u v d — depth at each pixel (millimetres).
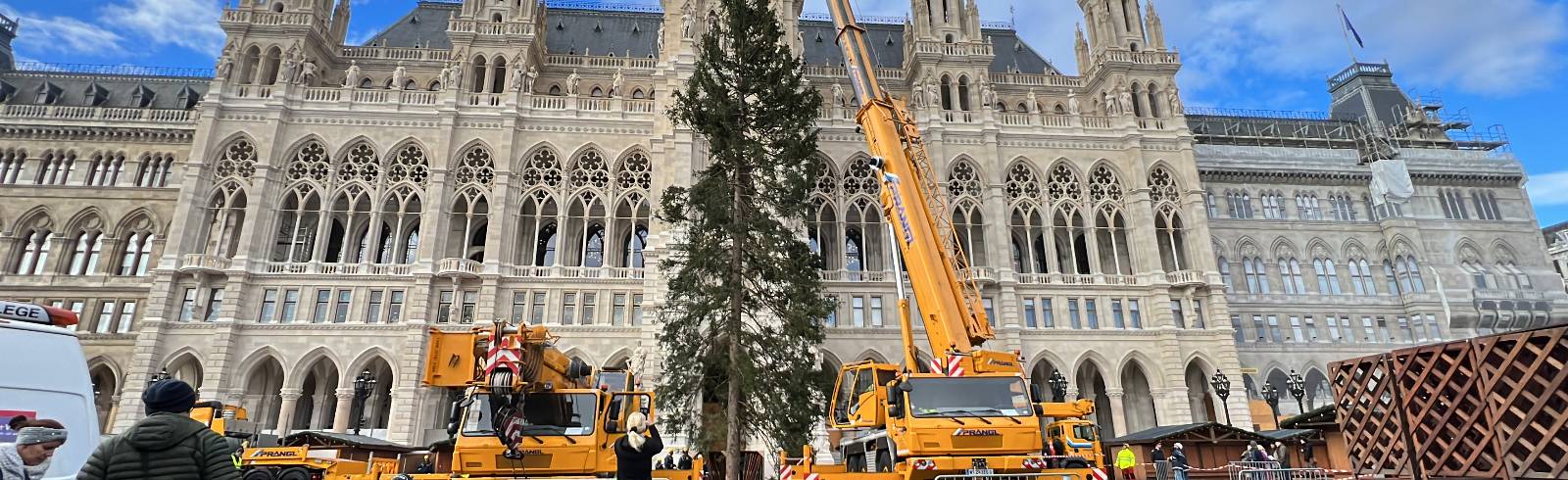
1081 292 50750
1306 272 60500
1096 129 55875
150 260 51625
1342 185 64188
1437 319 59312
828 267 51656
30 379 8273
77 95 58250
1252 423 47812
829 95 58562
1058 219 54875
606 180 51094
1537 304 60281
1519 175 65062
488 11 54562
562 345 45375
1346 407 14969
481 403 17938
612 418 18266
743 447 28797
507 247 47875
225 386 42000
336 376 47188
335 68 55969
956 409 16531
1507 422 11000
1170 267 54469
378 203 48094
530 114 51406
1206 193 62281
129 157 54469
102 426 47906
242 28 51250
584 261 48906
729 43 39656
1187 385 50375
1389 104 74250
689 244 28906
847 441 19750
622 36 65500
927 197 24562
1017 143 55000
